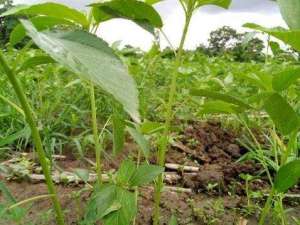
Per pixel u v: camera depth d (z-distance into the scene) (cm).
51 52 84
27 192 270
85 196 257
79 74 84
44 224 228
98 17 150
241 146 382
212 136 399
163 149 169
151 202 257
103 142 340
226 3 157
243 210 255
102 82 86
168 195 270
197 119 459
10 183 285
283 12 131
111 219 129
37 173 304
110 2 145
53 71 426
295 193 296
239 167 317
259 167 321
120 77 90
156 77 596
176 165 331
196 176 301
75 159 334
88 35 95
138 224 231
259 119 392
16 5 134
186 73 478
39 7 136
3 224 225
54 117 386
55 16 142
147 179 138
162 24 155
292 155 257
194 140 385
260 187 297
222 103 182
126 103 85
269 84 173
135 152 348
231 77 370
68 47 89
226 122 432
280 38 132
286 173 156
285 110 149
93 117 173
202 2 156
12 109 355
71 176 284
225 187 292
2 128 363
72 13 140
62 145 353
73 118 358
